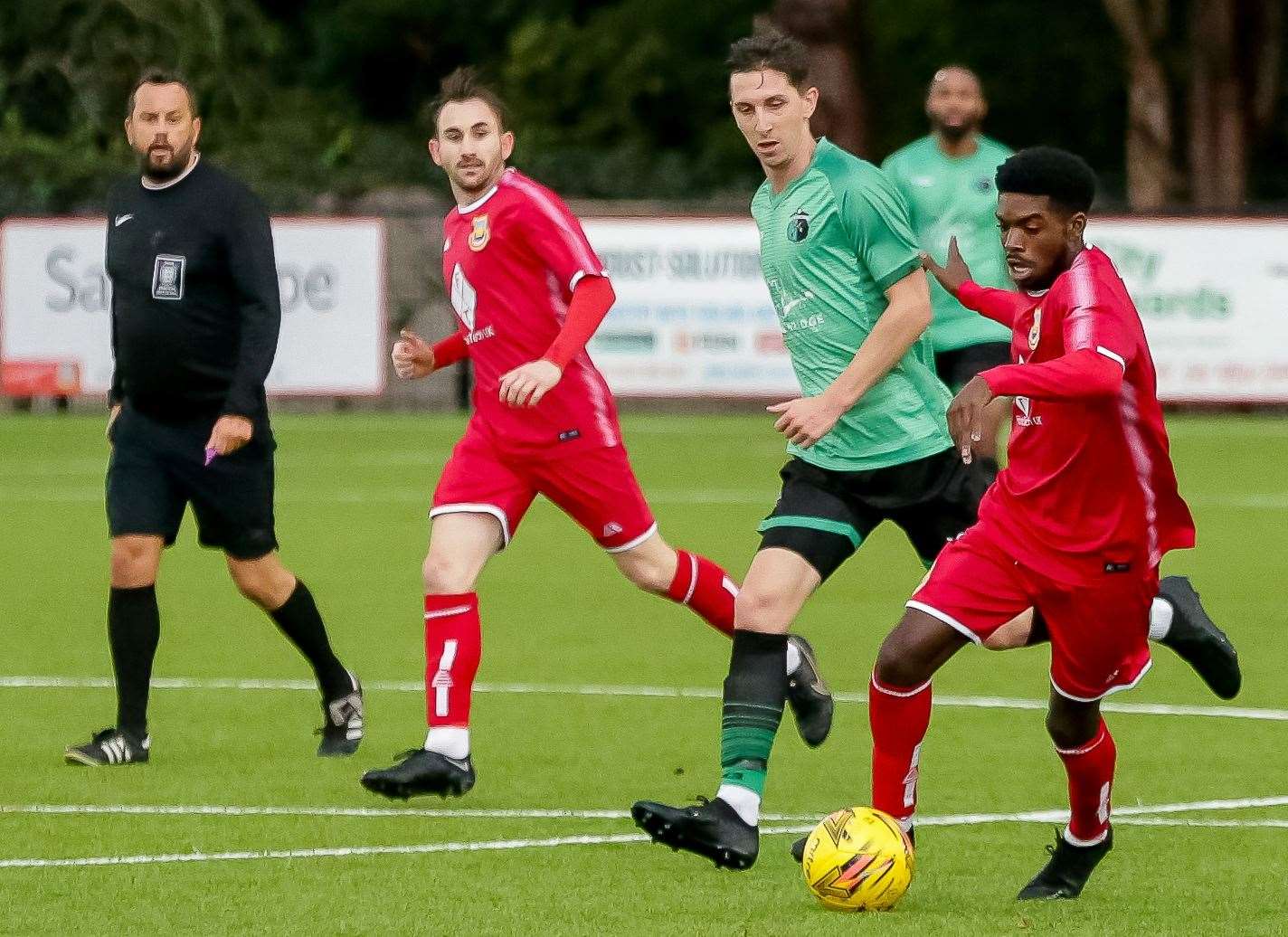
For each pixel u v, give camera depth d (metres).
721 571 19.20
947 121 29.14
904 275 16.45
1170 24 97.88
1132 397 14.15
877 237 16.50
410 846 16.59
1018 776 19.38
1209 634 16.81
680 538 38.31
